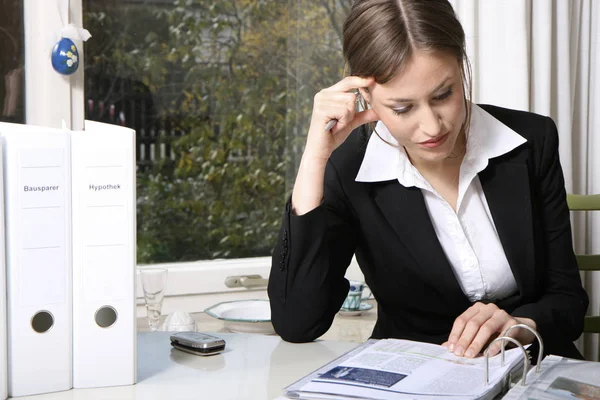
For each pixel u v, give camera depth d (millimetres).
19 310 967
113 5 2049
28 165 961
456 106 1209
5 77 1802
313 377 1007
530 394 918
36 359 979
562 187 1488
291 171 2320
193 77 2162
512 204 1408
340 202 1449
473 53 2117
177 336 1239
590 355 2324
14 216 959
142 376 1073
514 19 2113
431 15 1175
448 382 959
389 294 1479
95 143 994
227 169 2230
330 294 1373
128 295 1019
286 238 1365
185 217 2186
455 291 1404
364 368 1026
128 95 2086
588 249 2332
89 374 1012
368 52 1205
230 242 2250
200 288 2145
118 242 1010
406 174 1399
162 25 2111
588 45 2318
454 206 1442
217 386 1028
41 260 974
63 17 1816
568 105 2252
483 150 1396
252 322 1653
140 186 2123
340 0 2330
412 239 1401
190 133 2174
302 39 2295
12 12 1794
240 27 2209
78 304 1000
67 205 985
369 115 1382
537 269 1435
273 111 2277
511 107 2137
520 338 1211
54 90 1829
